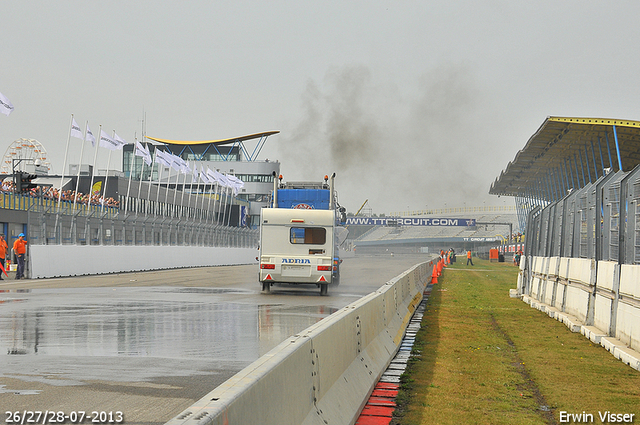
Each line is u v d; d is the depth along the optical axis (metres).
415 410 10.02
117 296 28.30
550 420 9.75
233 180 120.25
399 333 17.48
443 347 16.62
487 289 41.59
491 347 16.70
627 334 15.65
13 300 25.78
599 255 20.42
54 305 23.83
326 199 34.84
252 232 97.06
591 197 22.30
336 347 9.15
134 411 8.97
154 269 59.31
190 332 16.95
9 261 56.09
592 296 19.86
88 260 48.03
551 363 14.45
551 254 28.80
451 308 28.05
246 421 5.00
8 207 60.09
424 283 41.12
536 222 33.91
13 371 11.57
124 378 11.11
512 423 9.45
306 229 30.44
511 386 11.99
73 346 14.41
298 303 25.91
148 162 80.62
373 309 13.69
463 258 159.38
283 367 6.22
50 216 44.53
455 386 11.86
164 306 24.02
